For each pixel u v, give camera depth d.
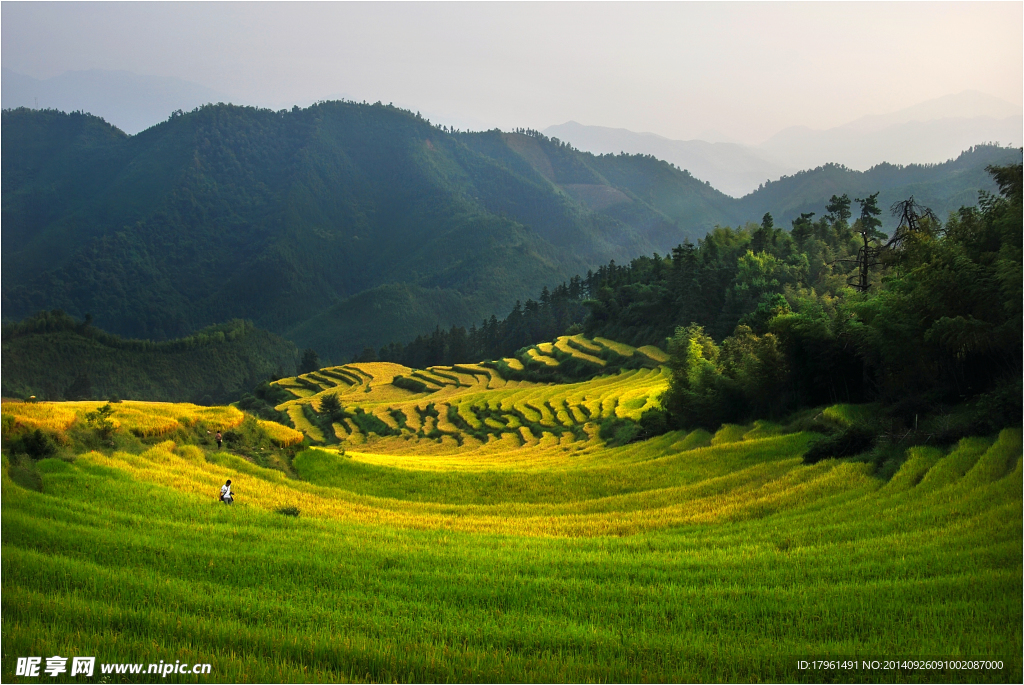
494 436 83.75
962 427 33.22
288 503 34.50
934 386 40.00
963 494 26.89
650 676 16.02
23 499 27.17
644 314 137.50
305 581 21.66
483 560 24.20
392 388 153.12
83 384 193.62
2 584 19.47
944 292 36.28
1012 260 33.59
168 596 19.62
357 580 21.72
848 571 21.56
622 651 17.16
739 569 22.69
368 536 28.19
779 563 22.95
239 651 16.84
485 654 16.91
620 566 23.36
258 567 22.52
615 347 129.12
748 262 115.50
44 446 35.38
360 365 185.00
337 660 16.56
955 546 22.42
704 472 40.97
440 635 18.03
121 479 33.44
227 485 32.47
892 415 38.75
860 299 53.06
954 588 19.41
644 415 65.56
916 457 32.12
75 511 27.08
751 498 34.03
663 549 26.38
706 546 26.27
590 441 68.00
